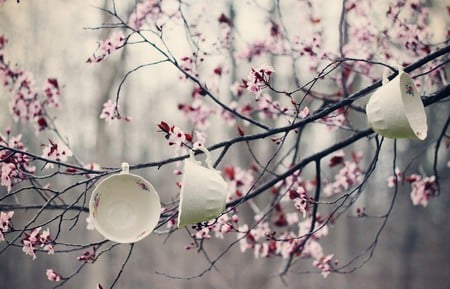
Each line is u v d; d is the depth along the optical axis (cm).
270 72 232
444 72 345
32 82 321
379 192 1350
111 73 679
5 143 256
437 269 1305
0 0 291
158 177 1256
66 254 1096
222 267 983
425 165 1141
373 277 1264
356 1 379
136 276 1134
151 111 1295
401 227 1356
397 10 350
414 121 209
